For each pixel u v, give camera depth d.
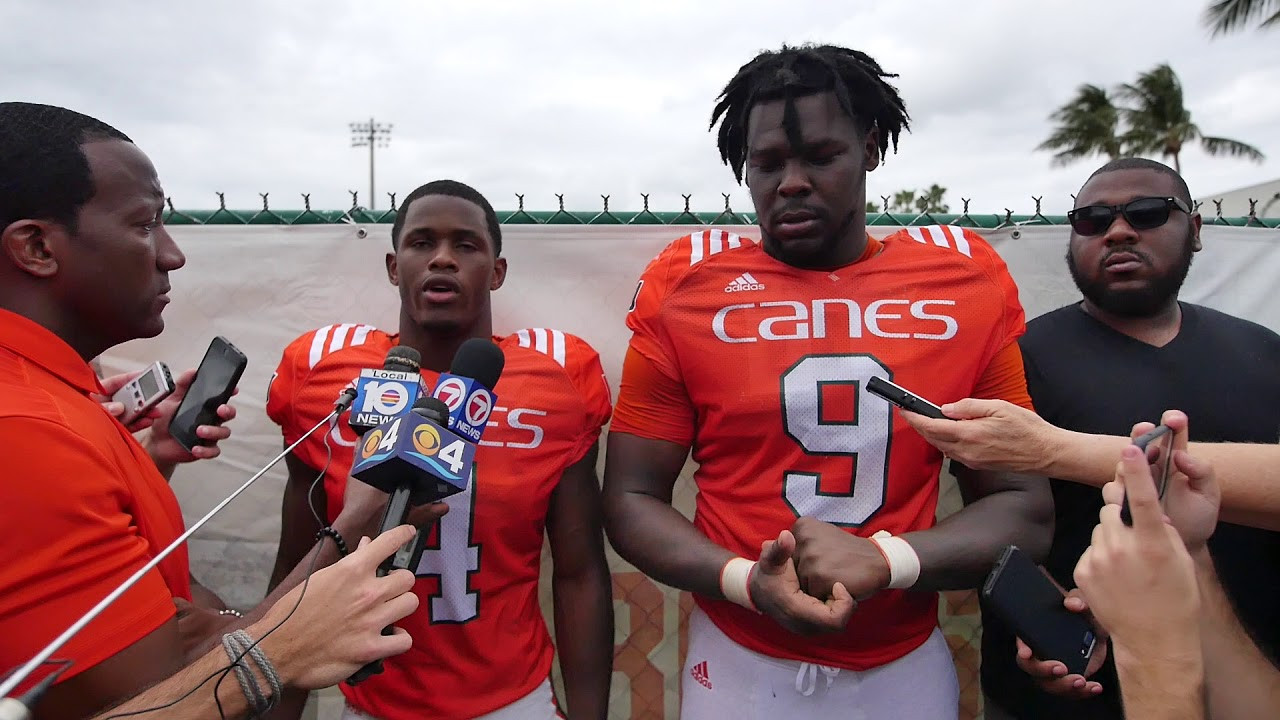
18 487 1.02
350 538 1.33
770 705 1.71
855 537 1.56
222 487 2.38
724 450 1.79
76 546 1.05
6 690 0.74
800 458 1.73
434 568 1.73
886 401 1.71
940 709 1.77
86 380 1.29
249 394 2.39
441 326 1.82
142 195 1.34
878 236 2.44
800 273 1.84
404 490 1.23
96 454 1.12
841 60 1.81
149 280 1.36
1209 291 2.51
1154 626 1.05
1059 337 2.03
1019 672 1.91
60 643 0.82
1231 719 1.18
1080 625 1.48
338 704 2.31
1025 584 1.48
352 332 1.98
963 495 1.92
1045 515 1.72
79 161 1.25
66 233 1.24
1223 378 1.89
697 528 1.85
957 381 1.73
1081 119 27.66
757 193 1.80
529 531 1.83
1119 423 1.88
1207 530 1.20
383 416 1.38
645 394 1.85
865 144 1.89
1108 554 1.09
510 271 2.42
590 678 1.88
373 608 1.12
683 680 1.91
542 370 1.90
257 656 1.06
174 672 1.12
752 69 1.91
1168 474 1.21
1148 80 26.20
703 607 1.87
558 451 1.86
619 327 2.43
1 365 1.15
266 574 2.38
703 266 1.88
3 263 1.23
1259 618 1.76
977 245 1.90
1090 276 1.96
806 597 1.45
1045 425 1.49
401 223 1.92
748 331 1.78
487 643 1.77
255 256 2.39
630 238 2.43
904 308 1.78
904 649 1.73
